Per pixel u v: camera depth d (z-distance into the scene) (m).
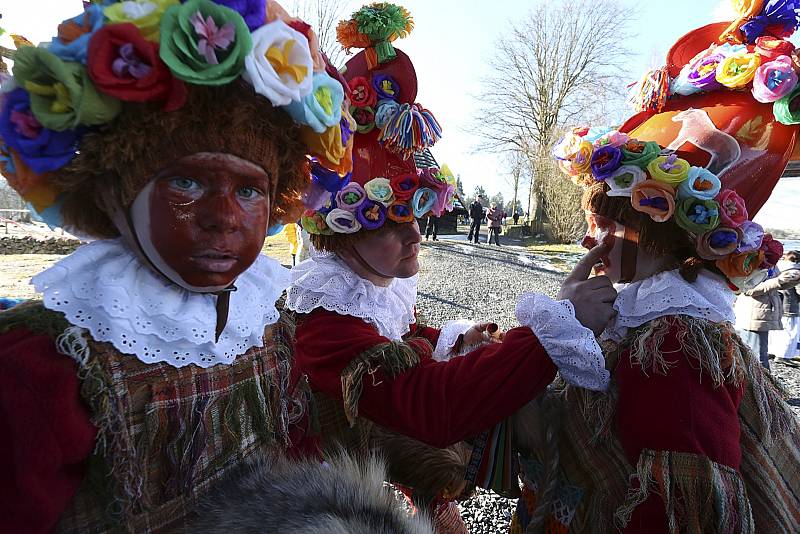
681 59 1.16
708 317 1.00
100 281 0.78
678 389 0.95
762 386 1.09
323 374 1.21
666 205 0.99
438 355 1.54
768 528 1.03
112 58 0.69
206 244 0.78
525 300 1.16
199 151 0.76
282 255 9.42
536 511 1.12
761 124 1.05
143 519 0.81
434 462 1.32
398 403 1.12
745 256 1.01
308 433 1.15
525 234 21.61
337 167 1.02
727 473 0.91
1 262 8.73
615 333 1.11
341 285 1.31
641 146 1.03
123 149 0.74
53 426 0.70
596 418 1.07
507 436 1.21
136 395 0.80
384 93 1.32
